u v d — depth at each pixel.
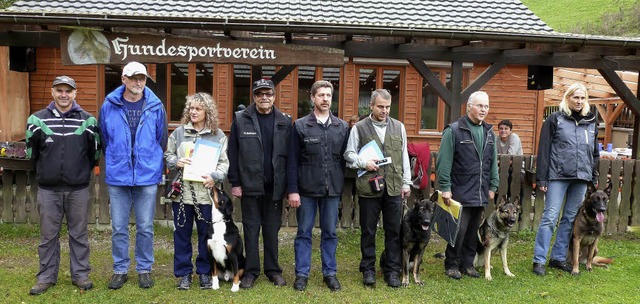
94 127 4.37
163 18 6.05
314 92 4.41
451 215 4.61
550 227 5.10
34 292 4.25
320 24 6.26
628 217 6.91
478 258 5.32
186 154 4.39
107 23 5.99
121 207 4.38
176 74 10.39
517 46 6.97
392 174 4.51
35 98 10.03
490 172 4.90
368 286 4.62
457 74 7.25
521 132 11.16
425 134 10.99
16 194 6.32
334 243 4.62
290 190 4.40
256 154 4.38
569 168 4.96
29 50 7.47
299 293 4.43
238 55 6.48
